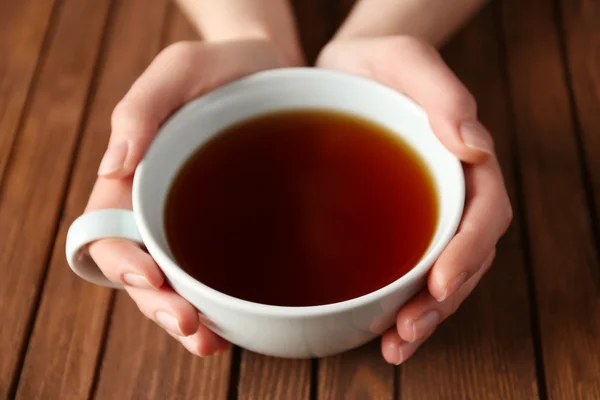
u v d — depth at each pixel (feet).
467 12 1.79
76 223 1.35
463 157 1.42
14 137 1.70
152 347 1.50
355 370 1.48
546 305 1.52
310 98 1.51
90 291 1.55
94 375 1.48
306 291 1.38
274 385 1.47
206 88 1.53
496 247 1.57
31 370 1.48
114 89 1.76
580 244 1.57
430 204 1.43
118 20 1.85
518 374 1.47
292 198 1.47
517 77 1.77
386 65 1.53
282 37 1.70
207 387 1.47
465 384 1.46
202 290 1.28
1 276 1.56
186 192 1.46
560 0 1.86
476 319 1.51
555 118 1.71
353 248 1.42
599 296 1.52
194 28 1.84
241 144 1.51
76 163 1.68
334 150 1.52
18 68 1.79
